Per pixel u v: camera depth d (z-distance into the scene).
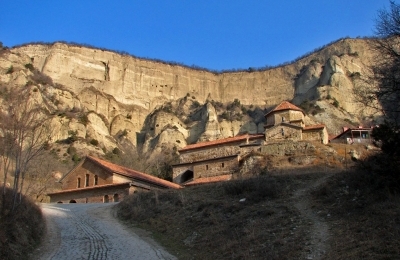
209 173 66.38
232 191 32.47
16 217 22.00
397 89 25.20
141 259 21.69
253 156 64.06
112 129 130.88
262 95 165.12
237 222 25.19
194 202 32.41
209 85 168.38
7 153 24.45
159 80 159.75
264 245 20.59
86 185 59.72
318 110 117.94
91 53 149.38
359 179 26.16
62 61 140.38
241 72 174.00
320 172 36.44
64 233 27.70
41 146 30.05
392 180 23.44
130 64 155.62
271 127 73.12
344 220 21.47
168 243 25.56
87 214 37.12
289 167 57.94
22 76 115.44
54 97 121.75
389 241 17.16
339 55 146.88
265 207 26.83
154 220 30.75
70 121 110.75
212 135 131.00
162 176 84.31
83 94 134.50
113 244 24.98
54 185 64.75
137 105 148.75
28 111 27.89
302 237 20.41
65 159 92.62
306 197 27.95
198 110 149.38
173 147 122.12
